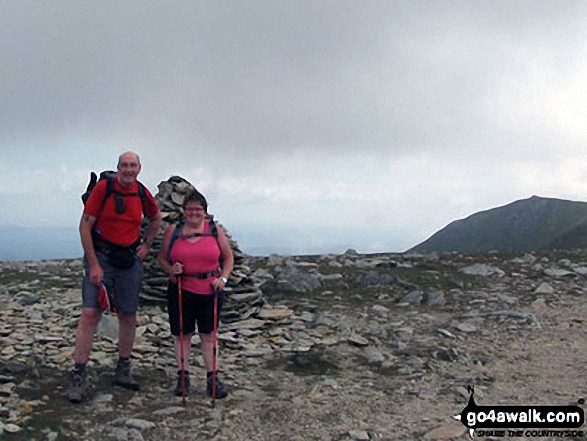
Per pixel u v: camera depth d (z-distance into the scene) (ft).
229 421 16.17
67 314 26.94
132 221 17.39
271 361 21.13
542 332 24.49
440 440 15.16
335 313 27.35
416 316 26.84
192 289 17.61
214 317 17.60
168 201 27.45
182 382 17.35
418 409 17.07
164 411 16.57
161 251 17.98
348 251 46.98
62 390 17.80
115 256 17.34
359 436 15.23
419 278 33.65
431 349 22.16
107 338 22.49
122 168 16.94
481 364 20.90
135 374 19.29
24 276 37.45
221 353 21.86
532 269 36.19
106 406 16.85
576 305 28.43
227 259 18.10
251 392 18.24
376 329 24.75
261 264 40.22
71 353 21.03
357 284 32.65
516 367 20.65
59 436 15.01
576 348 22.58
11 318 25.85
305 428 15.83
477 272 35.32
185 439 15.17
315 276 33.24
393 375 19.81
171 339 23.13
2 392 17.17
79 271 39.83
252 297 26.86
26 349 21.45
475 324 25.50
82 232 16.94
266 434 15.49
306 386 18.81
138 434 15.17
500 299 29.48
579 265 37.24
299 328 24.86
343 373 19.97
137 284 17.88
